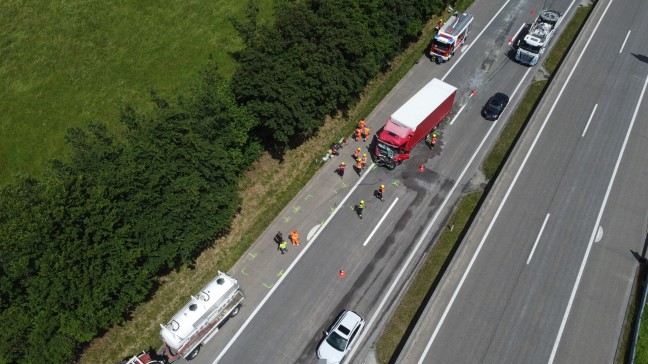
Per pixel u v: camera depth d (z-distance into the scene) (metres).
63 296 26.17
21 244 24.97
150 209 30.12
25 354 26.02
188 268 35.09
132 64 49.19
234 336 31.94
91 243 27.64
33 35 51.56
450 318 32.38
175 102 38.97
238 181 37.91
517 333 31.67
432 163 42.81
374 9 45.00
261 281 34.84
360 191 40.62
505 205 39.09
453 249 36.38
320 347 30.66
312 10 41.34
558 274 34.75
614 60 53.12
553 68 52.47
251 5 40.75
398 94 49.56
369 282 34.69
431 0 53.47
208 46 51.47
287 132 38.38
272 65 36.97
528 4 60.91
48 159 40.34
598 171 41.78
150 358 29.84
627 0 61.31
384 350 31.19
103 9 55.41
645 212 38.78
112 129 42.81
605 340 31.31
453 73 51.88
